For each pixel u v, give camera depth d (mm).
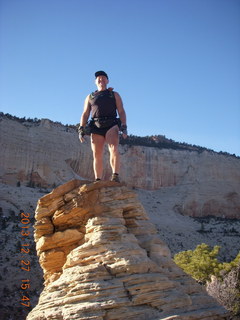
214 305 8812
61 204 10156
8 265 55844
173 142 172625
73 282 8281
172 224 114750
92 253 8727
